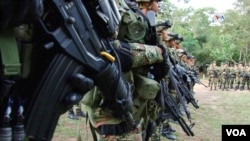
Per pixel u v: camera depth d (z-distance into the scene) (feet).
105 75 5.57
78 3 4.94
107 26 5.81
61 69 4.67
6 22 3.74
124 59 7.86
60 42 4.58
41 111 4.55
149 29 9.17
